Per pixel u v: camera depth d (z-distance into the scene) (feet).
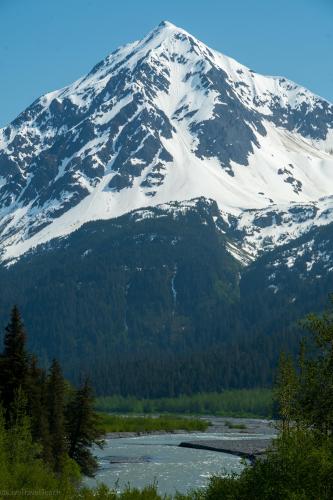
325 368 269.23
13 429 445.78
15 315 556.10
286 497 246.68
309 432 264.93
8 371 536.83
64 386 607.78
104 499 341.00
